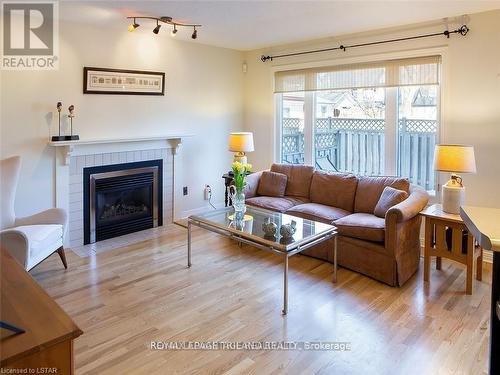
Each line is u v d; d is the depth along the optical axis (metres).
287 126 5.57
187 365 2.22
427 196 3.72
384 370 2.18
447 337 2.50
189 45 5.12
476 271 3.45
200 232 4.81
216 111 5.58
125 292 3.14
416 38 4.09
